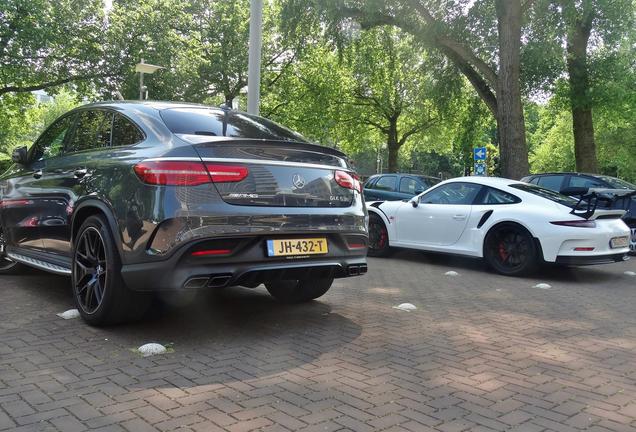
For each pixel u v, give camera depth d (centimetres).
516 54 1595
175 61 2719
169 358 368
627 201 1080
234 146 402
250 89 1041
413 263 902
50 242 516
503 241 789
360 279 728
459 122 2903
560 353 404
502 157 1620
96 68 2583
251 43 1036
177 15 2822
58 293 558
